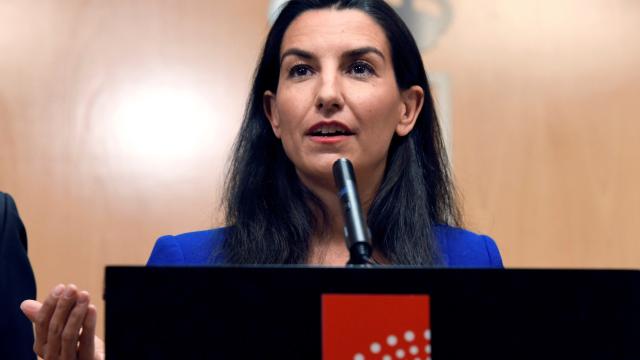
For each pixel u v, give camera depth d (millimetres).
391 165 3748
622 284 2324
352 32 3492
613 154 6234
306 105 3400
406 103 3744
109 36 5906
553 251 6156
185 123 5875
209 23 5961
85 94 5848
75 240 5762
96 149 5824
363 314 2291
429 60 6141
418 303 2297
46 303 2596
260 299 2293
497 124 6172
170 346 2285
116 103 5863
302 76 3506
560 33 6258
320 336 2281
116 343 2285
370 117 3424
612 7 6309
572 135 6215
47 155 5793
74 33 5883
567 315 2303
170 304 2299
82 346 2670
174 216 5809
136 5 5945
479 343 2291
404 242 3635
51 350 2648
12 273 3975
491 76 6188
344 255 3568
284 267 2301
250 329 2289
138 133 5852
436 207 3871
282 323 2285
